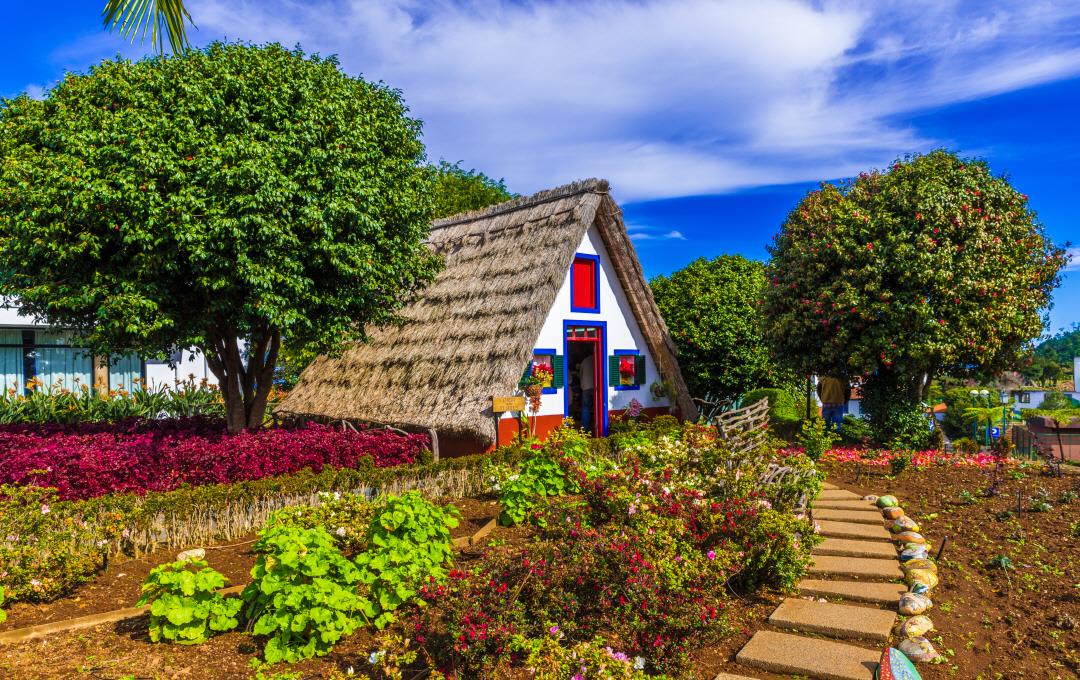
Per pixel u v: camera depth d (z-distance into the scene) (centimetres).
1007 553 699
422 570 538
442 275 1535
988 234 1358
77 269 879
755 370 1736
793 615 577
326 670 470
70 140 840
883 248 1346
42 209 816
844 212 1425
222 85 905
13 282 912
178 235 830
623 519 635
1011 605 591
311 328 1000
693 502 629
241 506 773
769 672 498
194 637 504
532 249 1369
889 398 1448
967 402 3206
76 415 1434
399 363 1377
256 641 511
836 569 671
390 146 1070
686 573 501
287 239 901
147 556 689
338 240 971
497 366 1175
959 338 1323
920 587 618
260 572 513
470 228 1612
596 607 525
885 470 1102
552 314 1366
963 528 787
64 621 528
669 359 1605
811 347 1478
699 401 1781
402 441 1040
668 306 1847
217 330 1065
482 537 752
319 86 984
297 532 516
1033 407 4659
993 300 1332
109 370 1783
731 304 1783
